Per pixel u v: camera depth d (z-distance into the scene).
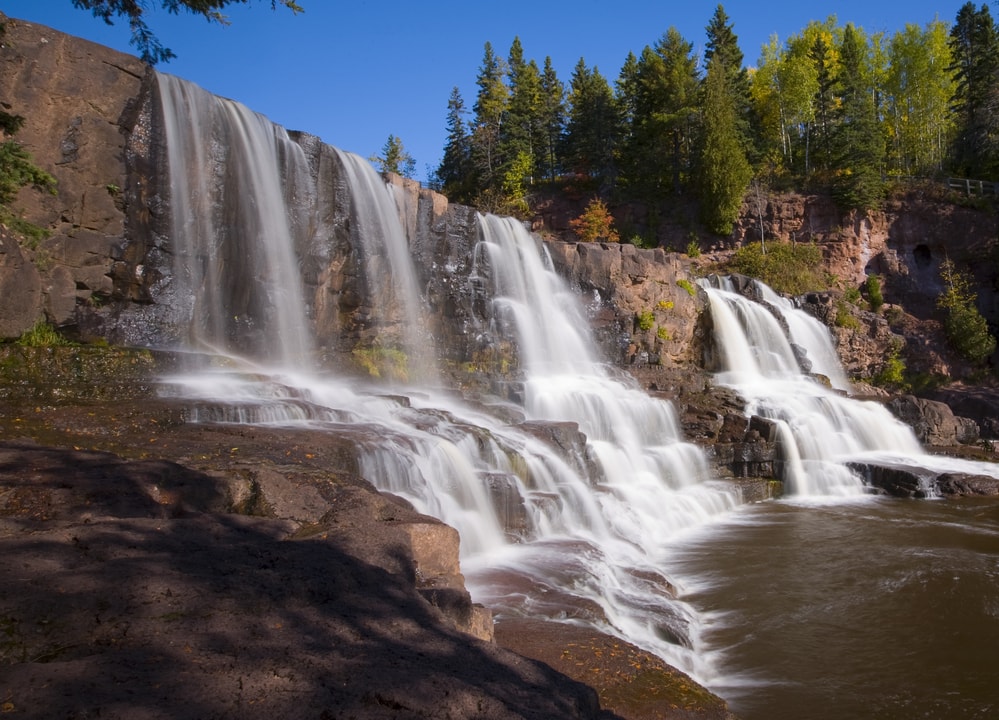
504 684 4.56
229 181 20.27
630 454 20.70
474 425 15.82
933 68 69.38
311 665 4.34
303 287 22.27
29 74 16.17
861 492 23.30
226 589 5.31
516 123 61.78
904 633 11.05
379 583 5.94
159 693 3.82
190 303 19.16
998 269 45.56
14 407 11.81
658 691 7.66
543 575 11.38
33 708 3.56
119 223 17.66
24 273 14.77
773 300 39.53
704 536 17.16
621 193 53.12
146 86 18.23
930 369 42.00
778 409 26.25
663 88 53.03
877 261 47.97
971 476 22.80
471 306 27.38
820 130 59.72
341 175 23.14
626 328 31.00
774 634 10.95
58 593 4.89
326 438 12.02
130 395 13.34
